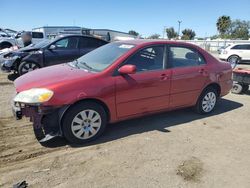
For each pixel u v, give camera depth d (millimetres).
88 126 4191
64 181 3260
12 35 25719
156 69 4777
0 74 10023
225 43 33625
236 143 4488
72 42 9414
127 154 3941
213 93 5781
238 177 3504
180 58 5176
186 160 3848
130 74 4422
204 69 5430
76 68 4668
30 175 3355
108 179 3326
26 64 8914
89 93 4016
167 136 4613
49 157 3797
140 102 4609
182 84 5102
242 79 7699
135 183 3270
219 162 3848
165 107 5012
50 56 9055
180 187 3238
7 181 3217
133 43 4855
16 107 4020
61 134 4055
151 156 3912
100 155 3889
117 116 4441
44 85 3914
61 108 3918
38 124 3912
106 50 5043
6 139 4289
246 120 5609
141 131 4781
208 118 5613
